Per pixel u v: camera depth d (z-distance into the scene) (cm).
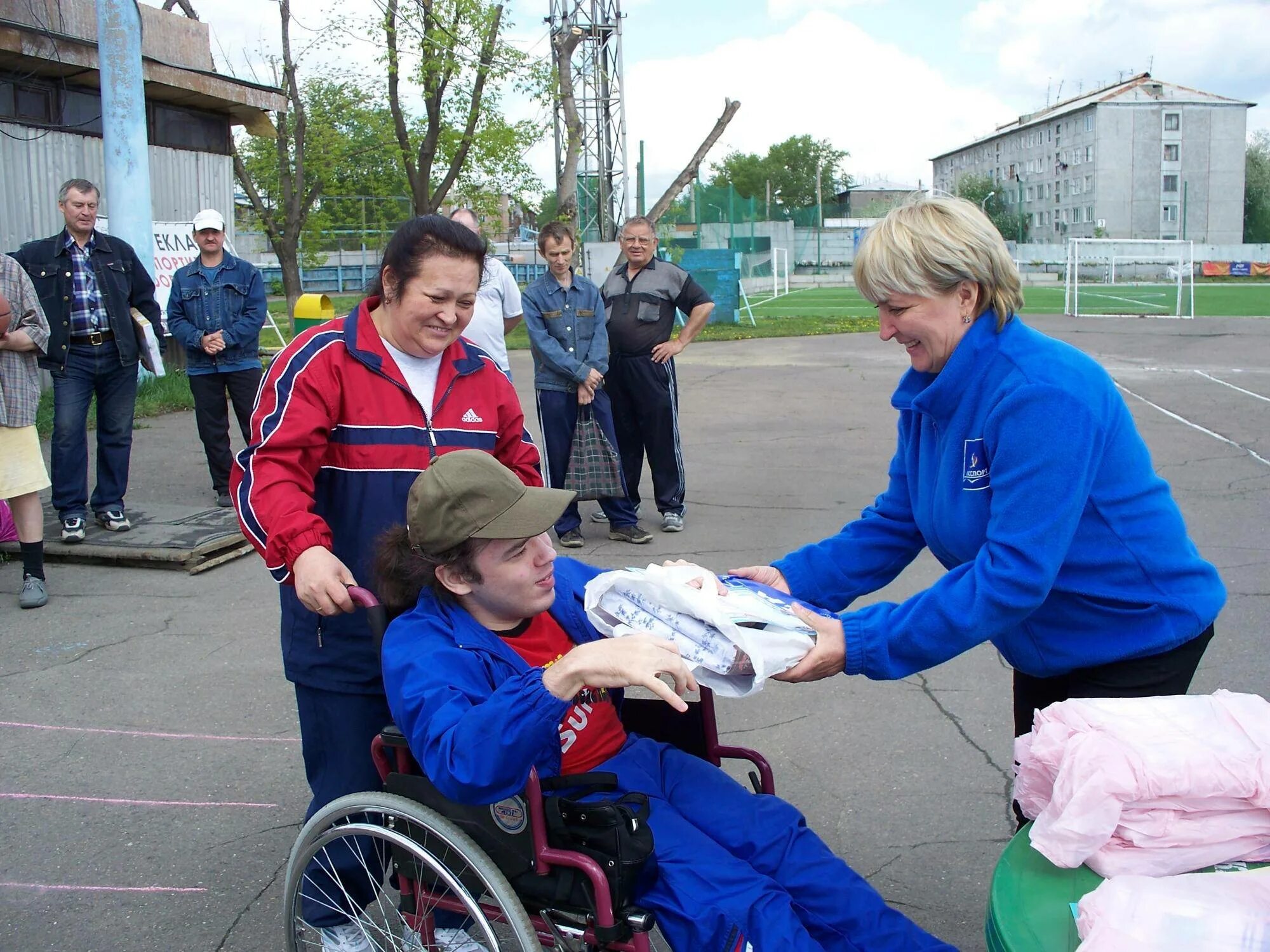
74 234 649
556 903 220
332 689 270
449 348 286
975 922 303
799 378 1476
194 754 409
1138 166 8831
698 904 218
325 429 268
